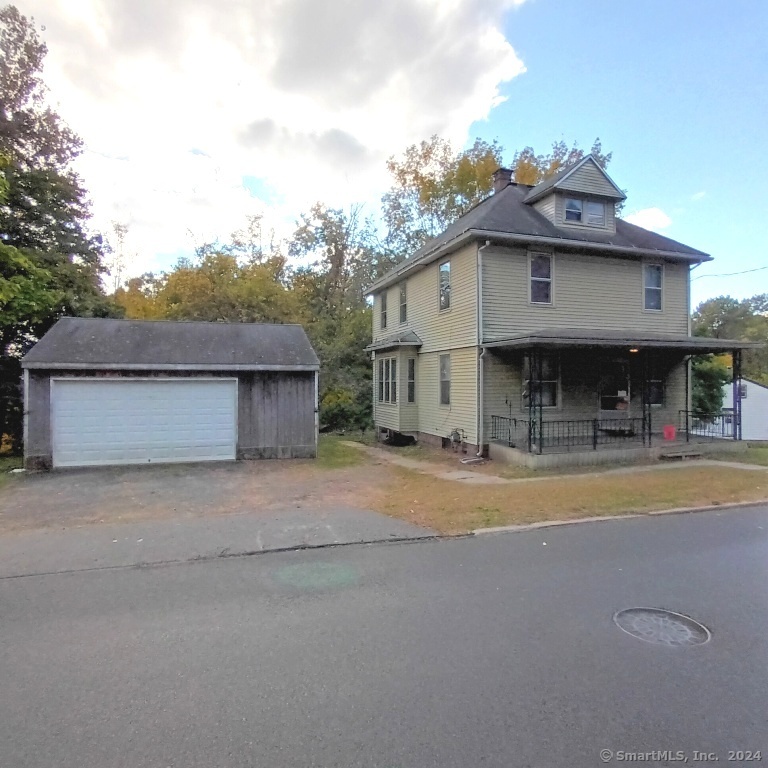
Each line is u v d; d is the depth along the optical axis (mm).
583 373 14680
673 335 14391
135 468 12070
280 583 4781
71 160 18438
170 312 25859
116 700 2904
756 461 12398
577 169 14703
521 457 12180
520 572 5070
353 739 2549
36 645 3576
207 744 2520
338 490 9414
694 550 5793
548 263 14398
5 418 16609
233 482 10258
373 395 21875
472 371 14039
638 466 11844
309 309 30891
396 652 3449
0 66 16500
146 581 4855
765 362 45906
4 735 2594
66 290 16953
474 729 2623
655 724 2660
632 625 3871
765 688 3016
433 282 16578
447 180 30469
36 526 6820
